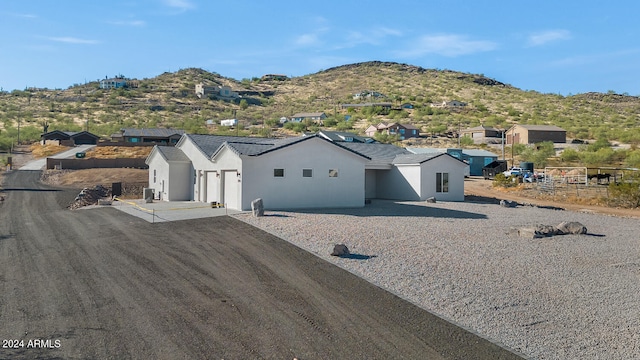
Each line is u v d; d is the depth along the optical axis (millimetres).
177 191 30000
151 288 10336
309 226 17891
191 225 17828
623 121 119250
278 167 23531
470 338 8391
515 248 15828
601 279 12516
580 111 141750
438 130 98062
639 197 31609
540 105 152000
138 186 37594
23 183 41688
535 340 8469
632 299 10938
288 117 127250
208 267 12086
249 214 20641
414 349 7828
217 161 25719
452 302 10180
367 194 34562
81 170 48656
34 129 89688
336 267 12375
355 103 155125
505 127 104875
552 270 13188
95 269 11750
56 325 8250
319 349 7645
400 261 13203
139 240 15148
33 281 10742
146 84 179750
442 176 32500
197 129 96688
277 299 9891
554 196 36562
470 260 13789
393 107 141625
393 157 35562
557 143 81938
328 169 25125
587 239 18391
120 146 68312
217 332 8117
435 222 20828
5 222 19625
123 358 7066
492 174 54312
